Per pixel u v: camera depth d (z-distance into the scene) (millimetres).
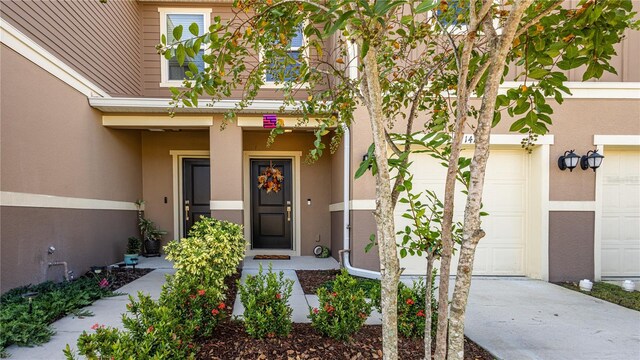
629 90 5191
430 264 2242
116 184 6008
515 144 5324
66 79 4688
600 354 2857
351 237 5500
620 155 5496
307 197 7195
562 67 1993
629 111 5238
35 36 4156
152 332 2088
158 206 6977
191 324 2475
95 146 5387
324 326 2785
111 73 5848
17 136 3850
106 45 5691
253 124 5797
